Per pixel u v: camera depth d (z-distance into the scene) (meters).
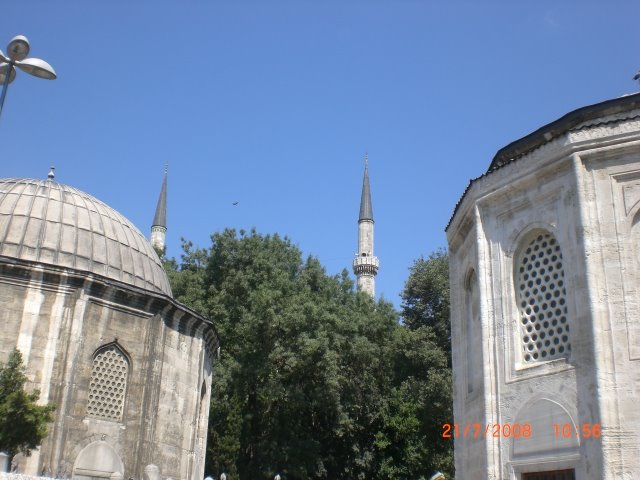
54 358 21.09
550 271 15.08
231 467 37.25
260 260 43.97
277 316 39.06
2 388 17.80
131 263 26.09
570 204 14.47
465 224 18.09
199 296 43.66
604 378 12.91
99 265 24.56
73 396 21.09
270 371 40.06
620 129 14.20
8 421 17.17
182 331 25.62
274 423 41.72
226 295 43.22
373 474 44.59
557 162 14.86
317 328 40.28
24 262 21.39
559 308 14.63
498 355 15.47
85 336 21.89
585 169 14.43
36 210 24.80
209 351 29.12
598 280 13.61
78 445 21.00
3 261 21.14
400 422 42.97
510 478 14.35
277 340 40.22
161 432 23.44
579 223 14.05
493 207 16.62
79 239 24.73
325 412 42.28
